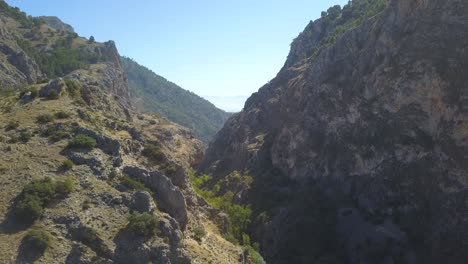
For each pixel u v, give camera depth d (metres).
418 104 96.38
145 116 170.75
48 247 42.47
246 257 62.38
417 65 97.19
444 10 97.81
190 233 55.50
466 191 84.44
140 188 52.56
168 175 60.66
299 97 141.25
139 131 68.44
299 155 126.75
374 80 107.50
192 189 64.75
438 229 84.81
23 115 61.25
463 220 82.50
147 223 46.94
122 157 57.06
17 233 43.09
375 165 101.94
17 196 46.94
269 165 139.25
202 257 51.22
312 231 98.56
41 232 42.94
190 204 61.19
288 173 128.75
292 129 134.12
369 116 106.94
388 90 102.69
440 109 92.19
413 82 97.12
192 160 152.38
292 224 101.31
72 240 44.34
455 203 84.81
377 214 96.50
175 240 48.03
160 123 164.88
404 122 98.00
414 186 92.62
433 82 93.31
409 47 101.19
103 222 46.81
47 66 181.00
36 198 46.00
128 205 49.50
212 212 67.50
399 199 94.56
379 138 102.69
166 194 54.16
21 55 162.12
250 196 124.00
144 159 60.78
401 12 107.06
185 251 48.19
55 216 45.66
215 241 58.84
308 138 125.88
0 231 43.00
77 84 75.19
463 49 91.44
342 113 116.12
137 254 44.78
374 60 110.44
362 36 121.31
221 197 121.56
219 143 183.00
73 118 61.69
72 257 42.78
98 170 52.75
